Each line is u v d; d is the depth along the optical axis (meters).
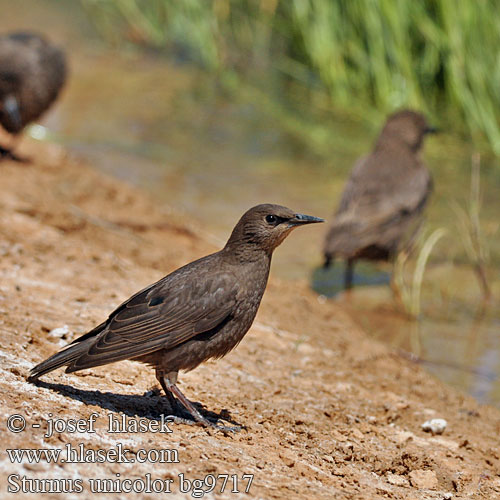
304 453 7.55
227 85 22.97
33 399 7.05
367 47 20.77
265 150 19.42
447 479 7.69
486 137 18.89
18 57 16.17
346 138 19.92
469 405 9.93
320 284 13.82
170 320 7.40
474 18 18.72
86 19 27.61
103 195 15.51
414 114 14.70
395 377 10.47
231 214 16.09
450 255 14.70
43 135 19.16
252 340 10.52
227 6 23.98
